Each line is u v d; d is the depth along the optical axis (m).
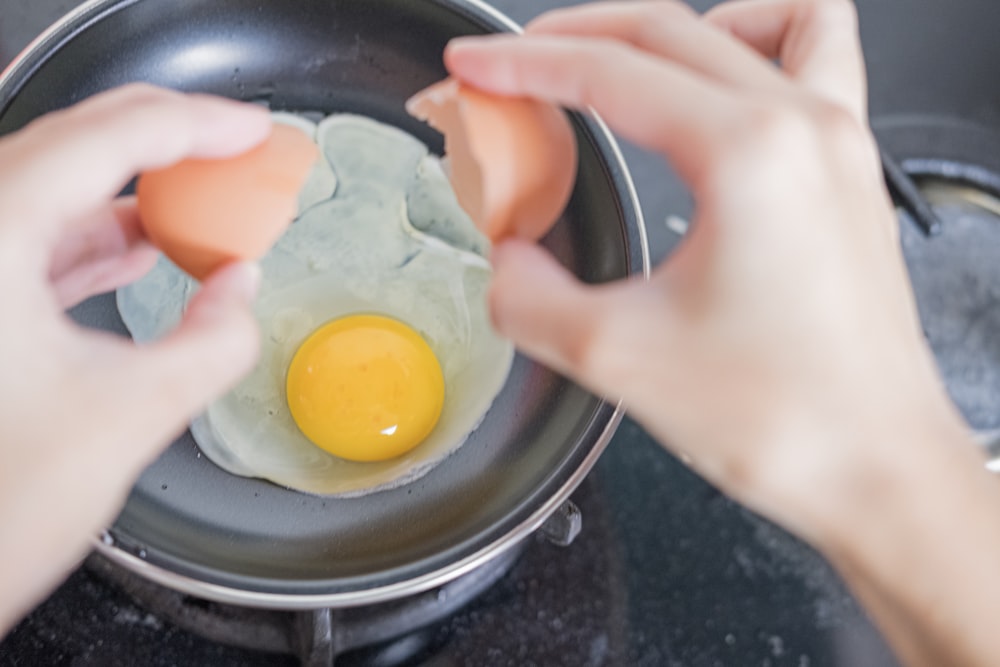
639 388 0.24
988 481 0.25
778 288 0.23
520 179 0.26
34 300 0.24
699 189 0.24
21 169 0.24
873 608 0.27
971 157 0.38
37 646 0.32
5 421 0.23
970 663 0.25
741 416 0.24
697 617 0.34
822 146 0.24
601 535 0.34
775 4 0.28
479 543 0.29
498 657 0.33
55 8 0.35
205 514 0.31
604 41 0.25
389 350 0.34
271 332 0.34
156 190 0.27
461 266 0.35
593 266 0.32
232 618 0.32
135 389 0.24
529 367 0.33
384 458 0.34
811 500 0.24
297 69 0.35
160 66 0.34
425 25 0.34
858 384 0.24
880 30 0.39
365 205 0.35
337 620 0.33
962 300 0.36
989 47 0.39
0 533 0.23
